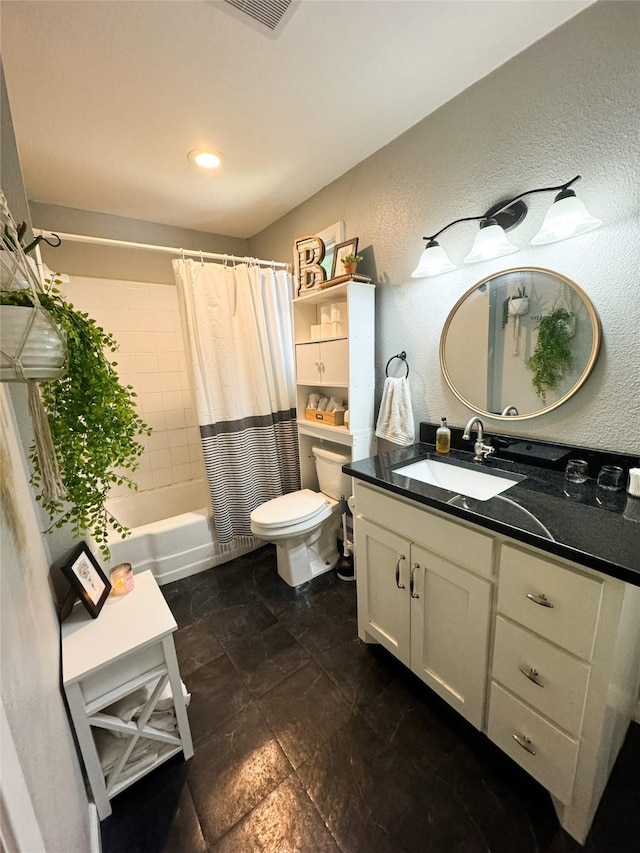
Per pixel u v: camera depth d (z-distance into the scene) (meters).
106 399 1.03
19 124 1.45
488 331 1.46
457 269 1.52
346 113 1.48
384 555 1.37
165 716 1.14
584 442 1.25
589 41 1.06
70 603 1.13
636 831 0.94
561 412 1.30
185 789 1.08
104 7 0.98
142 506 2.68
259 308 2.27
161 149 1.67
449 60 1.23
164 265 2.63
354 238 1.82
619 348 1.13
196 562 2.23
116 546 2.01
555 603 0.85
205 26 1.06
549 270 1.25
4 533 0.63
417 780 1.07
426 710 1.29
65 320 0.87
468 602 1.07
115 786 1.04
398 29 1.10
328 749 1.17
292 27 1.07
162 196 2.13
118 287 2.48
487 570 1.00
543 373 1.31
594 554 0.76
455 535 1.08
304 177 1.96
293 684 1.41
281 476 2.54
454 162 1.46
